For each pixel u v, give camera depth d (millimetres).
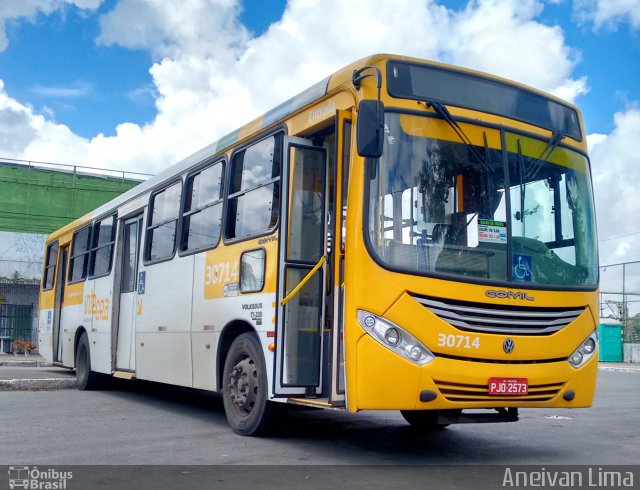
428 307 6250
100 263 13344
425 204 6547
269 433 7945
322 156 7637
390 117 6605
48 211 31359
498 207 6812
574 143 7609
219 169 9305
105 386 13742
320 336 7051
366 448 7398
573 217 7297
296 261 7367
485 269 6555
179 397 12602
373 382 6117
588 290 7074
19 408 10578
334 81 7137
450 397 6215
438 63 6969
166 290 10352
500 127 7055
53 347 16266
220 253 8820
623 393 14992
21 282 30203
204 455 6902
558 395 6688
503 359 6402
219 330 8641
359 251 6328
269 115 8336
